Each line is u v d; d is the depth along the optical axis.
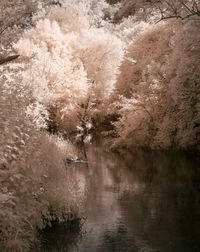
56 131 24.84
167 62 19.61
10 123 6.31
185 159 15.08
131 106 19.77
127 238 6.67
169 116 18.48
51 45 26.31
